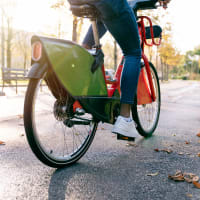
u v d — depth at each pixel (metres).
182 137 3.08
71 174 1.86
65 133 2.44
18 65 33.78
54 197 1.51
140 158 2.25
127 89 2.11
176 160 2.21
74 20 9.23
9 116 4.08
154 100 3.02
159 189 1.65
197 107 6.29
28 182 1.71
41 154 1.78
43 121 1.99
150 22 2.69
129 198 1.52
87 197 1.52
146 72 2.90
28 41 22.00
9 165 2.00
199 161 2.19
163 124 3.92
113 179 1.79
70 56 1.62
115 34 2.02
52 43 1.53
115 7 1.81
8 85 12.51
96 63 1.88
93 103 1.93
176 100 8.01
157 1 2.50
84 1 1.81
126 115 2.14
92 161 2.16
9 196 1.51
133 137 2.15
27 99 1.65
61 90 1.77
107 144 2.69
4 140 2.71
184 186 1.70
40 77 1.57
